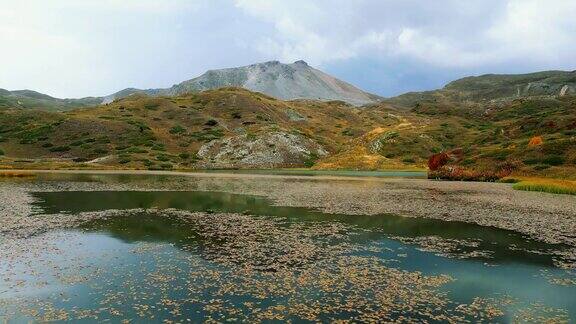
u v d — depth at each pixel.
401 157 158.12
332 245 25.11
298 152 162.25
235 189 60.22
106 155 141.62
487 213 38.62
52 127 161.25
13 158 131.88
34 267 19.80
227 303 15.65
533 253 23.75
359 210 39.59
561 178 80.00
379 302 15.98
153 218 33.59
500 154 103.88
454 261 21.92
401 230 30.08
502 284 18.36
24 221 31.17
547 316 14.95
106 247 23.88
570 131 116.06
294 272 19.59
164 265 20.48
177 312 14.76
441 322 14.22
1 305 15.29
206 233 28.02
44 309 14.95
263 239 26.44
